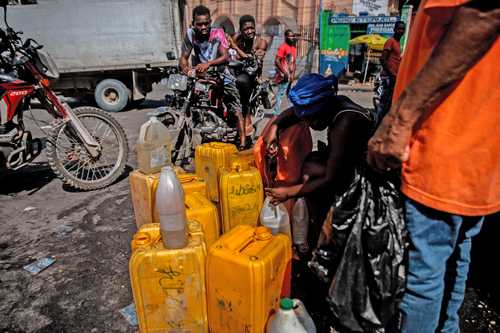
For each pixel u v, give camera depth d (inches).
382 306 52.7
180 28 376.5
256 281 56.8
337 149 66.9
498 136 44.7
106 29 354.9
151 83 396.8
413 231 51.4
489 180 46.6
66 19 349.1
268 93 227.9
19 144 132.7
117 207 128.2
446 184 46.8
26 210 127.0
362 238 53.1
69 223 117.3
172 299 63.2
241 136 181.6
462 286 59.2
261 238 65.0
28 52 128.7
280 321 55.6
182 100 170.7
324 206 81.1
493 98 43.4
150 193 91.6
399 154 45.1
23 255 99.7
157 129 96.6
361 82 673.6
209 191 109.5
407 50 51.4
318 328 71.8
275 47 768.3
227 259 58.8
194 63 193.6
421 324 54.2
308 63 754.2
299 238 85.4
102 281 88.6
